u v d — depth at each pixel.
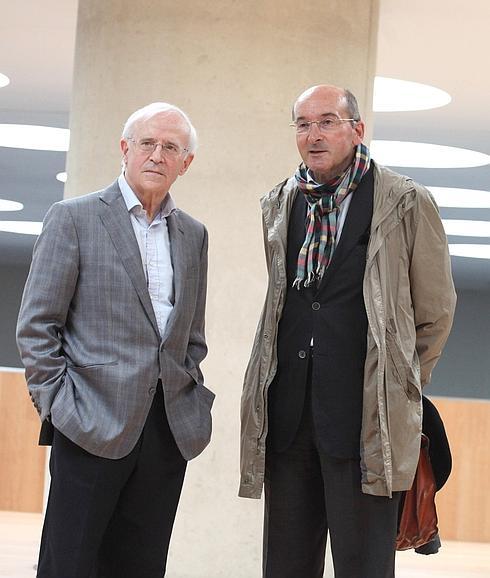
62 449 3.62
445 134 10.30
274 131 5.79
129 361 3.61
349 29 5.88
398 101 9.15
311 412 3.78
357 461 3.73
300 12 5.82
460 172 12.55
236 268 5.78
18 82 8.85
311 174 3.86
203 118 5.78
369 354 3.69
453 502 8.48
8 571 6.18
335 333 3.75
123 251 3.68
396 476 3.69
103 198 3.75
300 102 3.80
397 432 3.70
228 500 5.77
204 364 5.79
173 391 3.68
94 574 3.77
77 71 6.06
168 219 3.83
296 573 3.91
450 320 3.85
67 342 3.69
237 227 5.77
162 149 3.71
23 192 15.89
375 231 3.75
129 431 3.57
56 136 11.73
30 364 3.60
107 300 3.65
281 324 3.85
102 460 3.58
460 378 25.98
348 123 3.79
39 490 8.51
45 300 3.63
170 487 3.71
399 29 7.05
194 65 5.79
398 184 3.81
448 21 6.79
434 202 3.83
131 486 3.68
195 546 5.77
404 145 11.29
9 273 25.92
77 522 3.57
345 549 3.74
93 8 5.97
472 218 16.45
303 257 3.80
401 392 3.72
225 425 5.78
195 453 3.72
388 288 3.76
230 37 5.79
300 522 3.88
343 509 3.73
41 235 3.71
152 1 5.82
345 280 3.77
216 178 5.78
